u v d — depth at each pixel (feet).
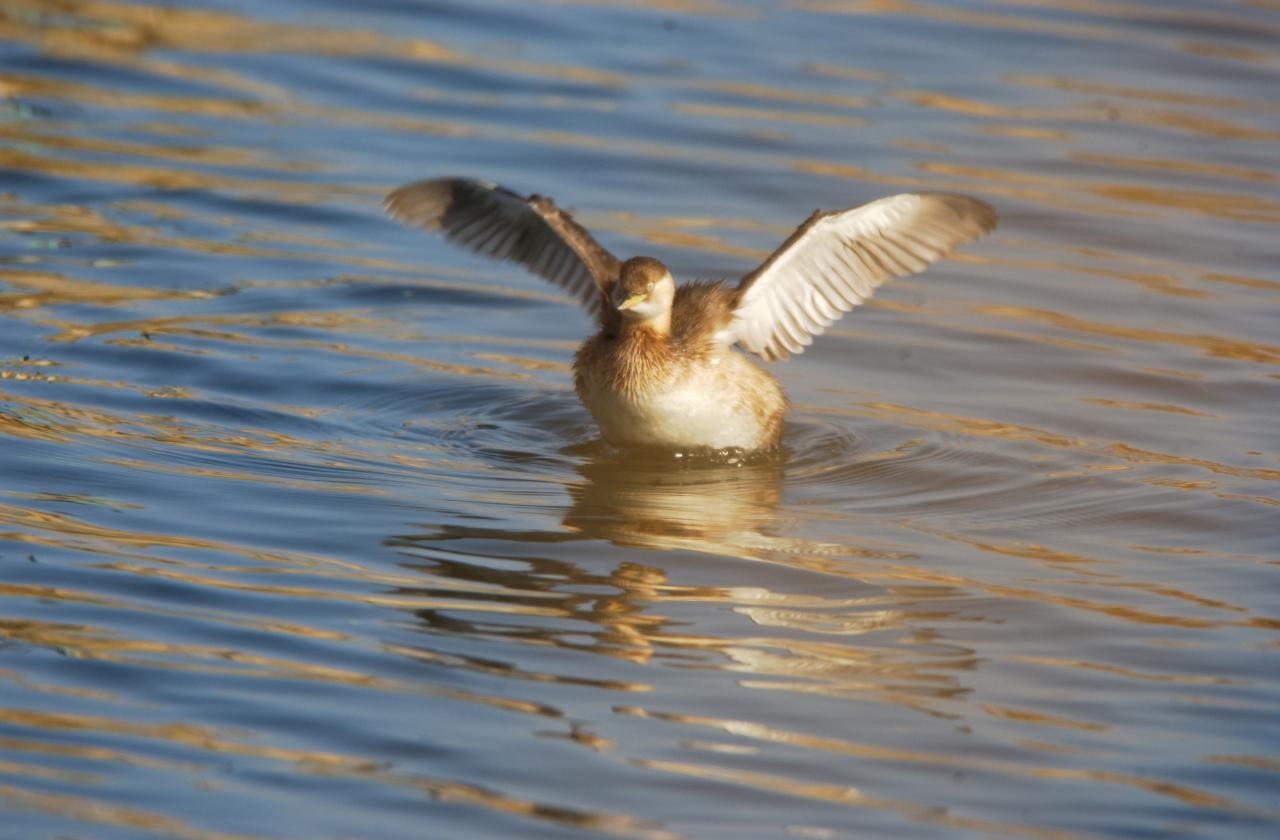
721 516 40.01
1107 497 41.45
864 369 50.75
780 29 80.02
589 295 47.50
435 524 38.40
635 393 43.50
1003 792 27.58
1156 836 26.32
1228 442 45.03
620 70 74.08
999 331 53.06
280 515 38.29
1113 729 29.81
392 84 71.72
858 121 69.00
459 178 46.21
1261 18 82.17
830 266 44.78
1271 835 26.40
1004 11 83.20
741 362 44.88
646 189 62.08
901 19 81.66
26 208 58.08
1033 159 65.87
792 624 33.81
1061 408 47.57
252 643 31.71
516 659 31.68
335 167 63.26
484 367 50.03
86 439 42.09
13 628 31.63
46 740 27.71
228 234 57.57
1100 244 59.31
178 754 27.58
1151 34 79.92
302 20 79.15
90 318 50.34
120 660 30.66
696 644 32.71
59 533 36.27
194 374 47.24
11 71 70.18
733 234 58.34
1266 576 36.68
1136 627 34.04
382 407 46.47
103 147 63.67
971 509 40.81
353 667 30.96
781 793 27.30
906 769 28.22
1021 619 34.35
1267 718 30.22
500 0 82.89
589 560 36.73
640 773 27.73
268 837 25.34
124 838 25.09
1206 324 53.21
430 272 56.44
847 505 41.06
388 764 27.63
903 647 32.89
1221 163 66.08
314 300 53.31
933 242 44.39
